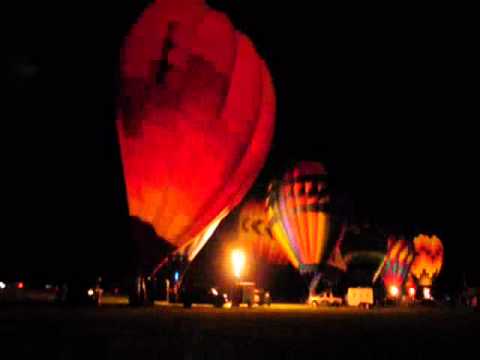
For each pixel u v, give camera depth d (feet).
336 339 48.62
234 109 102.12
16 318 66.03
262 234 167.32
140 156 97.45
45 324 57.67
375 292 162.50
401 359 37.81
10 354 36.50
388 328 62.13
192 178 98.78
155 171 97.50
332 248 140.56
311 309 110.22
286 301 162.61
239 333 52.03
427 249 207.00
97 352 37.83
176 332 51.24
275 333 53.01
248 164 106.73
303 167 144.25
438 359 37.88
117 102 98.22
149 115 97.60
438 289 233.55
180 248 101.45
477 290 144.46
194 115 98.78
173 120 97.91
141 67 98.94
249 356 37.45
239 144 102.73
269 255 166.81
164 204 98.53
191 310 92.17
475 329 61.57
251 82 106.22
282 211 144.46
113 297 158.92
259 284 166.91
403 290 185.37
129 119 97.66
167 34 101.14
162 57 99.40
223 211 106.22
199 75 99.96
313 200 139.54
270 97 112.88
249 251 167.43
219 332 52.39
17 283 174.19
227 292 127.44
